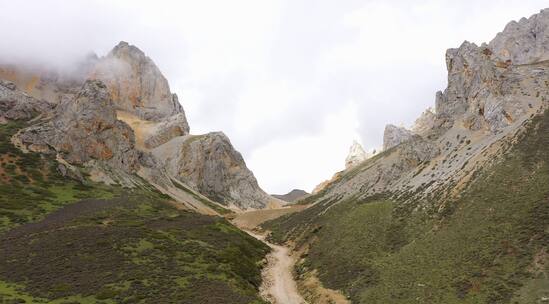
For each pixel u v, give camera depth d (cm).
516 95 12125
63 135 15850
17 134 15600
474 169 9688
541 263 5712
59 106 17912
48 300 5728
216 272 7631
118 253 7781
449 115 14588
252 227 16875
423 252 7550
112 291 6175
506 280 5744
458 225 7750
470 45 14950
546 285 5328
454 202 8738
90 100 16988
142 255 7844
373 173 15575
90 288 6259
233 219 18638
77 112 16588
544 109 10362
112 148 16812
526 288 5444
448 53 15825
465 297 5819
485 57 13875
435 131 14650
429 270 6881
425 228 8506
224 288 6794
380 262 8012
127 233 8919
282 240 13462
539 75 12862
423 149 13538
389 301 6531
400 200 10856
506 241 6456
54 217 10231
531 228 6419
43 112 18762
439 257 7100
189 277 7100
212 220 11706
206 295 6353
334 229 11125
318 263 9512
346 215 11750
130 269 7094
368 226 9994
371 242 9106
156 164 19588
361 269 8100
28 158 14425
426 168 12500
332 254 9562
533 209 6806
